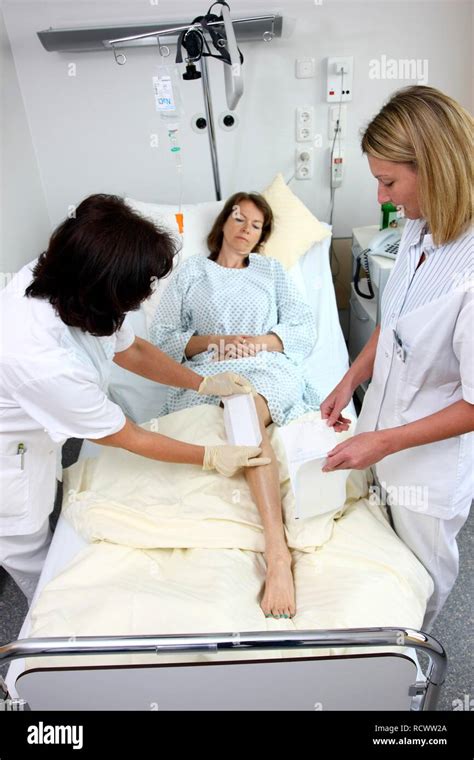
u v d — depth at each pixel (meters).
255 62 2.22
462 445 1.05
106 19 2.14
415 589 1.12
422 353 0.98
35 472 1.23
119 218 0.91
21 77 2.24
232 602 1.03
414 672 0.86
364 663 0.84
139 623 0.97
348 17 2.14
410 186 0.90
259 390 1.62
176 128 2.20
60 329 1.02
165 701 0.88
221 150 2.40
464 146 0.82
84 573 1.12
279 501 1.27
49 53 2.19
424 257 1.00
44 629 0.95
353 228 2.46
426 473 1.09
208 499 1.26
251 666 0.83
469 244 0.89
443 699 1.32
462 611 1.54
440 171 0.83
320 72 2.24
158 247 0.93
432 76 2.27
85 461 1.44
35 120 2.33
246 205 1.95
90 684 0.85
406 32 2.17
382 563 1.13
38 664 0.93
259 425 1.40
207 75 2.00
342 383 1.32
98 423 1.08
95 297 0.93
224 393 1.47
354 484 1.34
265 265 1.96
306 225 2.20
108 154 2.41
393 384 1.09
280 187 2.25
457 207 0.85
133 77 2.24
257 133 2.37
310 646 0.81
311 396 1.78
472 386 0.88
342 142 2.38
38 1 2.09
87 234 0.89
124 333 1.31
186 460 1.25
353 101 2.30
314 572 1.15
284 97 2.30
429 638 0.82
